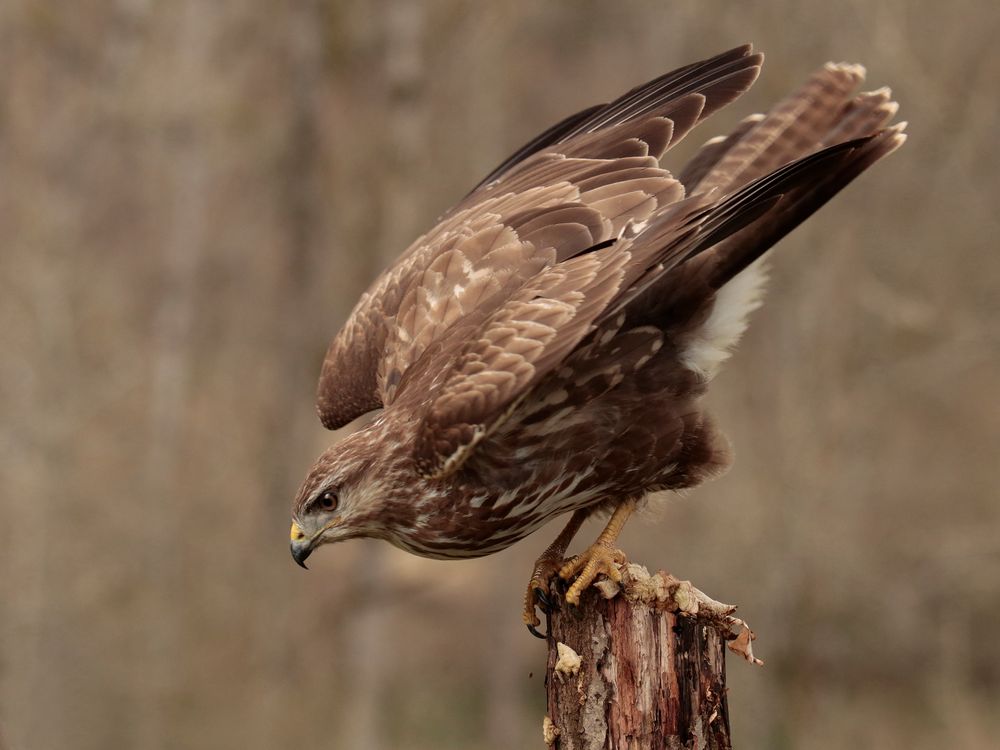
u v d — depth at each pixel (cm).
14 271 2080
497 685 2589
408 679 2556
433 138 2283
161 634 2009
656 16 2223
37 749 1906
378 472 687
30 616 1934
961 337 1847
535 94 2392
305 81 2306
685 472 704
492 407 595
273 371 2389
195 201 2373
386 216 2181
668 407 686
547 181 739
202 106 2272
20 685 1917
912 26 1780
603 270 602
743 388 1917
